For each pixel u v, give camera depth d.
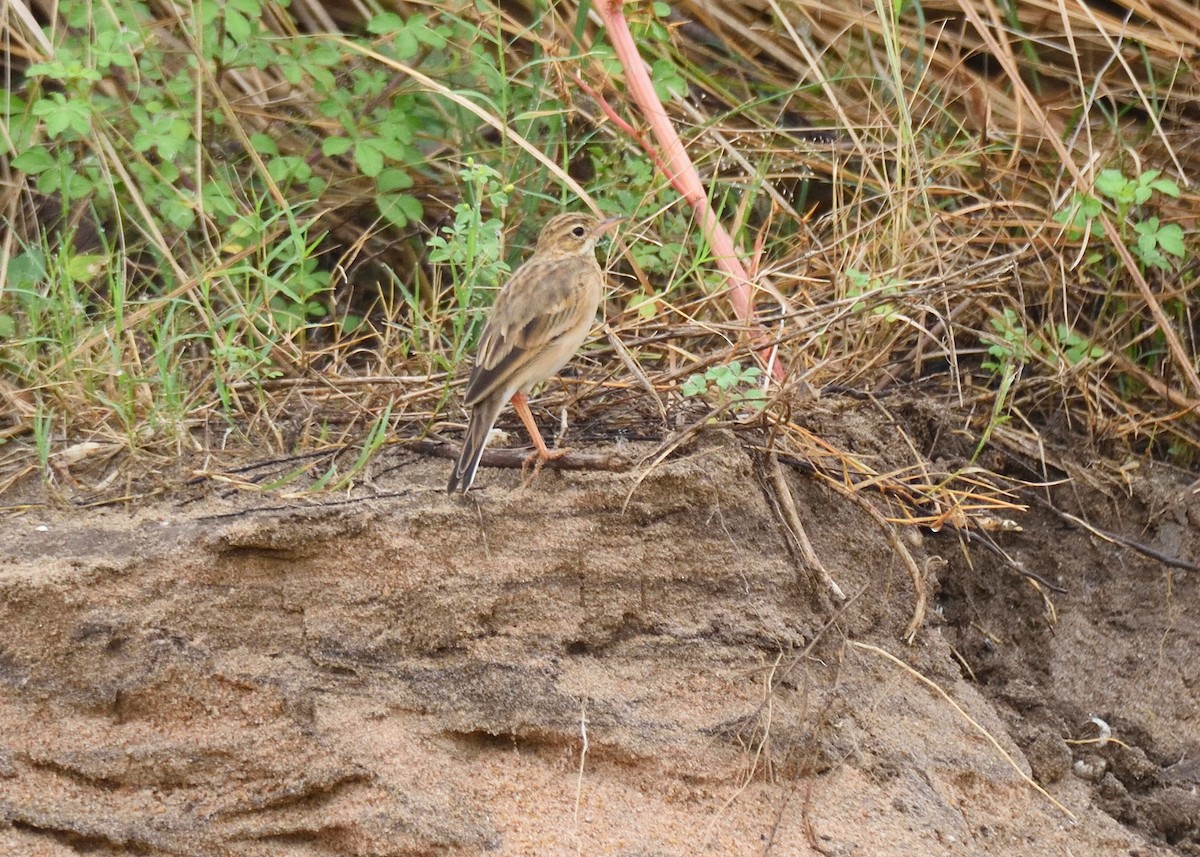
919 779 9.45
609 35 12.90
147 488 9.94
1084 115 13.08
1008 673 11.31
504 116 12.38
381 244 13.87
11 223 12.62
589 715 9.09
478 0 13.54
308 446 10.50
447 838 8.55
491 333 9.80
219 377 10.76
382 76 13.61
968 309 12.80
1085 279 12.94
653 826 8.82
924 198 12.80
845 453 10.71
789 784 9.19
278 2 13.75
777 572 9.85
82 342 11.24
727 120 14.56
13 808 8.39
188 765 8.64
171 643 8.88
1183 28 14.27
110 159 12.90
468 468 9.28
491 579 9.34
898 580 10.53
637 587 9.59
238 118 13.79
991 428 11.62
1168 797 10.67
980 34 14.55
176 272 12.12
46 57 13.14
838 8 14.94
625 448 10.16
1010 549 11.97
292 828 8.54
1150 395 12.98
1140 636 11.72
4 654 8.75
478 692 9.08
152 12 14.51
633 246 12.78
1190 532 12.12
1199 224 13.27
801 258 12.38
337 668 9.00
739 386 10.83
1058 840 9.60
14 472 10.29
